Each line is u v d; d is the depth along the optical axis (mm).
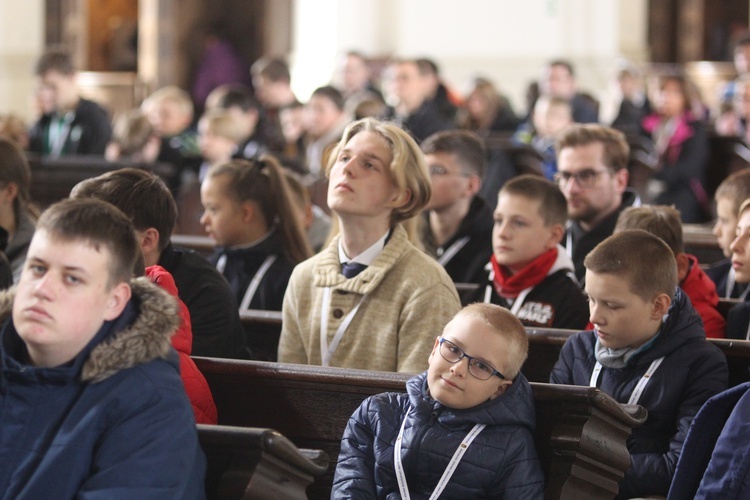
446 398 3389
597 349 3967
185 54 19188
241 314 4969
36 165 10227
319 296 4422
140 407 2908
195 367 3717
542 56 18734
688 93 12031
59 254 2887
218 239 5570
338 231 5031
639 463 3736
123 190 4152
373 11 19016
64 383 2926
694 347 3861
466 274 5770
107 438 2885
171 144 11375
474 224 5828
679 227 4875
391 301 4277
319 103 10625
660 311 3820
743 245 4551
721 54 22562
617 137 5805
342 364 4312
